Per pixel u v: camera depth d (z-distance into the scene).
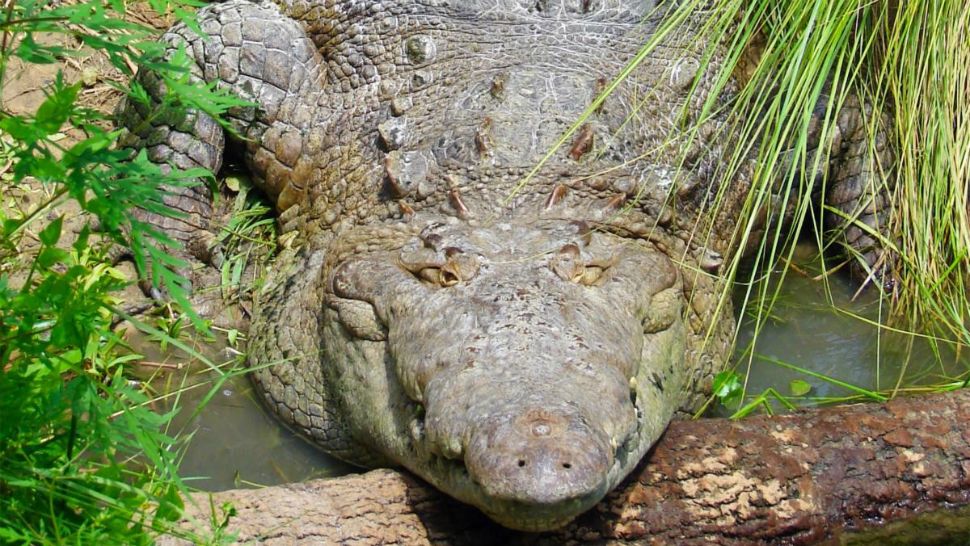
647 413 2.39
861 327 2.97
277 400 2.68
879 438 2.46
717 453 2.42
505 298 2.38
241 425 2.70
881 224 3.08
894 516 2.45
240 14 3.06
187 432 2.66
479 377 2.27
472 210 2.66
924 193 2.96
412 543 2.31
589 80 2.87
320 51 3.08
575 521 2.34
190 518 2.18
